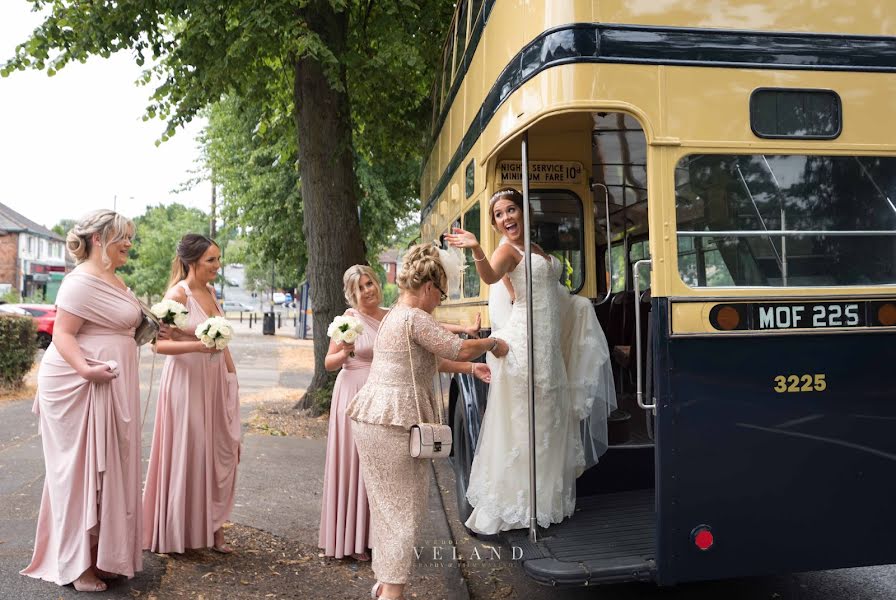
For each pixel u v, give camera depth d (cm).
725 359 350
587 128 526
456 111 660
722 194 355
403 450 377
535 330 431
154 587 404
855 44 365
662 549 346
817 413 355
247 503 593
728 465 349
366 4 1116
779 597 459
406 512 379
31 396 1183
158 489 450
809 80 361
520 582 479
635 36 354
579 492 479
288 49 954
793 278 357
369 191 1902
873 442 360
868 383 360
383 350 385
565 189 544
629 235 735
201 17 919
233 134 2003
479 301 517
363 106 1256
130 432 397
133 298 404
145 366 1755
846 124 363
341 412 477
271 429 927
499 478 425
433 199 873
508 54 426
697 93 355
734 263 355
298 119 1009
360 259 1034
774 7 361
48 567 401
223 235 2483
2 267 6400
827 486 356
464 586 466
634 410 600
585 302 469
